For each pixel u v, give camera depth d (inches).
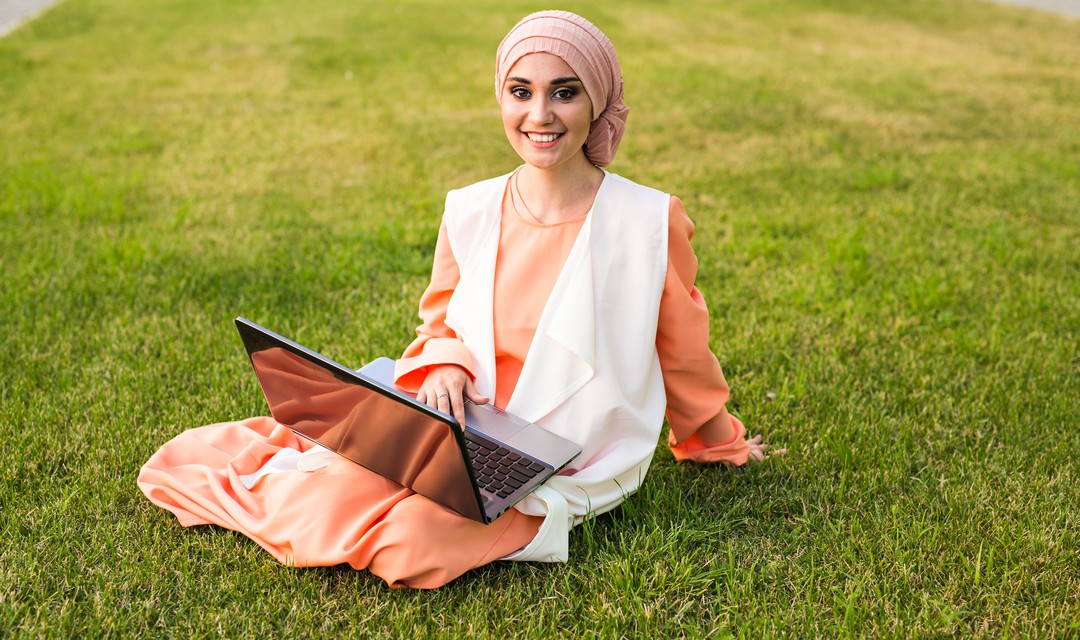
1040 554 100.0
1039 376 140.3
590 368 96.2
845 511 107.9
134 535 102.7
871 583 95.5
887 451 119.9
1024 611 91.8
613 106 93.7
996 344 150.4
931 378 139.5
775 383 139.2
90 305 160.4
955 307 165.2
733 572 96.7
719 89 340.5
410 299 167.3
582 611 92.7
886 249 192.2
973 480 113.0
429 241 194.5
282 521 96.6
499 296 98.6
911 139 280.7
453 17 478.0
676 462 117.9
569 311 94.8
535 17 89.9
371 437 90.4
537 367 97.3
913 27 486.6
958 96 335.3
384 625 90.1
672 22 479.5
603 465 99.3
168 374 136.6
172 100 319.0
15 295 161.2
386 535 91.7
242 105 313.4
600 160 96.3
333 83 347.6
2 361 140.0
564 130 90.0
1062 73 376.5
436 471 86.9
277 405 99.8
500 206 99.9
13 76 343.9
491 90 339.0
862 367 143.9
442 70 368.8
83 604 91.9
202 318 157.1
